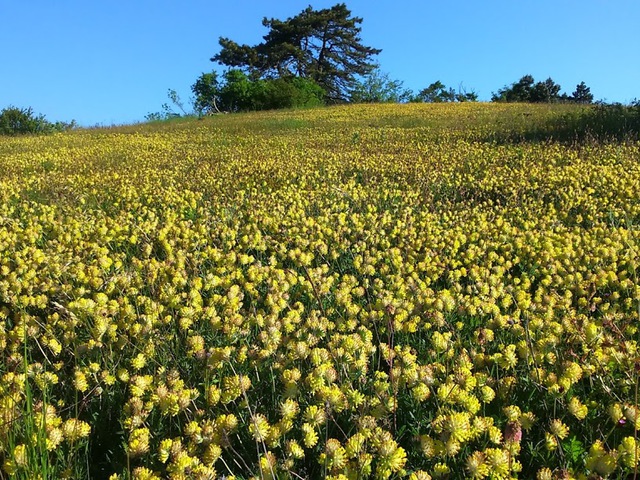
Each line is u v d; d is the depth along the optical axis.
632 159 10.38
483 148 13.97
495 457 1.92
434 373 2.81
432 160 12.00
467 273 5.00
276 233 6.41
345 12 66.50
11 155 16.94
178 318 3.91
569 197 7.79
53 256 5.07
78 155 16.12
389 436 2.08
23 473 2.01
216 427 2.23
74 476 2.30
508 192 8.55
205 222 6.95
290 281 4.41
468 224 6.67
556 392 2.51
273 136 21.42
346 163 12.05
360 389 2.78
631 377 2.62
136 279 4.33
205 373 2.91
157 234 6.25
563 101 39.12
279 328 3.32
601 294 4.08
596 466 1.96
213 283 4.27
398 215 7.57
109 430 2.76
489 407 2.71
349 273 5.38
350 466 2.06
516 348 3.10
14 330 3.45
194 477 1.99
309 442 2.19
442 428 2.12
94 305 3.61
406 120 25.23
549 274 4.64
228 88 45.94
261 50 66.62
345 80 68.38
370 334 3.00
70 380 3.08
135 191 9.29
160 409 2.59
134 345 3.34
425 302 3.77
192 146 18.73
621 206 7.04
